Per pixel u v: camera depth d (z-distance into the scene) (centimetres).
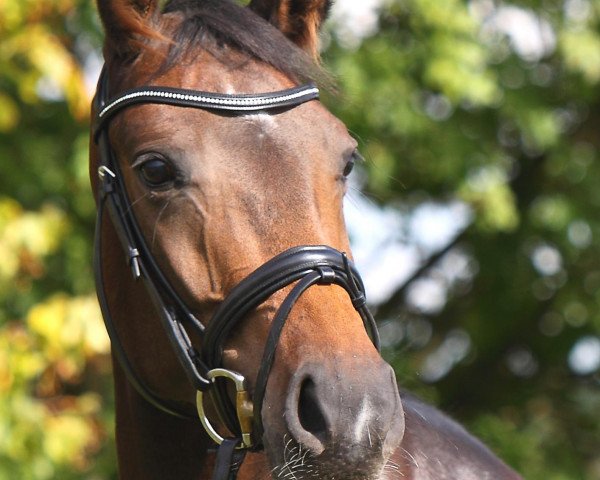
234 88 334
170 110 331
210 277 321
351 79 940
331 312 308
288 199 320
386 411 292
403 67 970
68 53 834
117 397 387
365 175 1023
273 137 327
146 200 330
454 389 1250
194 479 367
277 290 313
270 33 351
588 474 1141
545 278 1180
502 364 1260
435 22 945
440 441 433
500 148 1088
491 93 952
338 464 287
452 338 1260
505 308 1232
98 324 783
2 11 777
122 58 358
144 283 338
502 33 1055
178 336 329
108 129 353
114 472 976
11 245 788
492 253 1187
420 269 1217
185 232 323
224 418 329
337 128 342
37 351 799
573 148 1102
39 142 945
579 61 996
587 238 1078
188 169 323
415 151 1030
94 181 372
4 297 867
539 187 1158
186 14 356
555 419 1207
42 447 812
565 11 1028
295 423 292
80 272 927
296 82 346
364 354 301
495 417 1170
